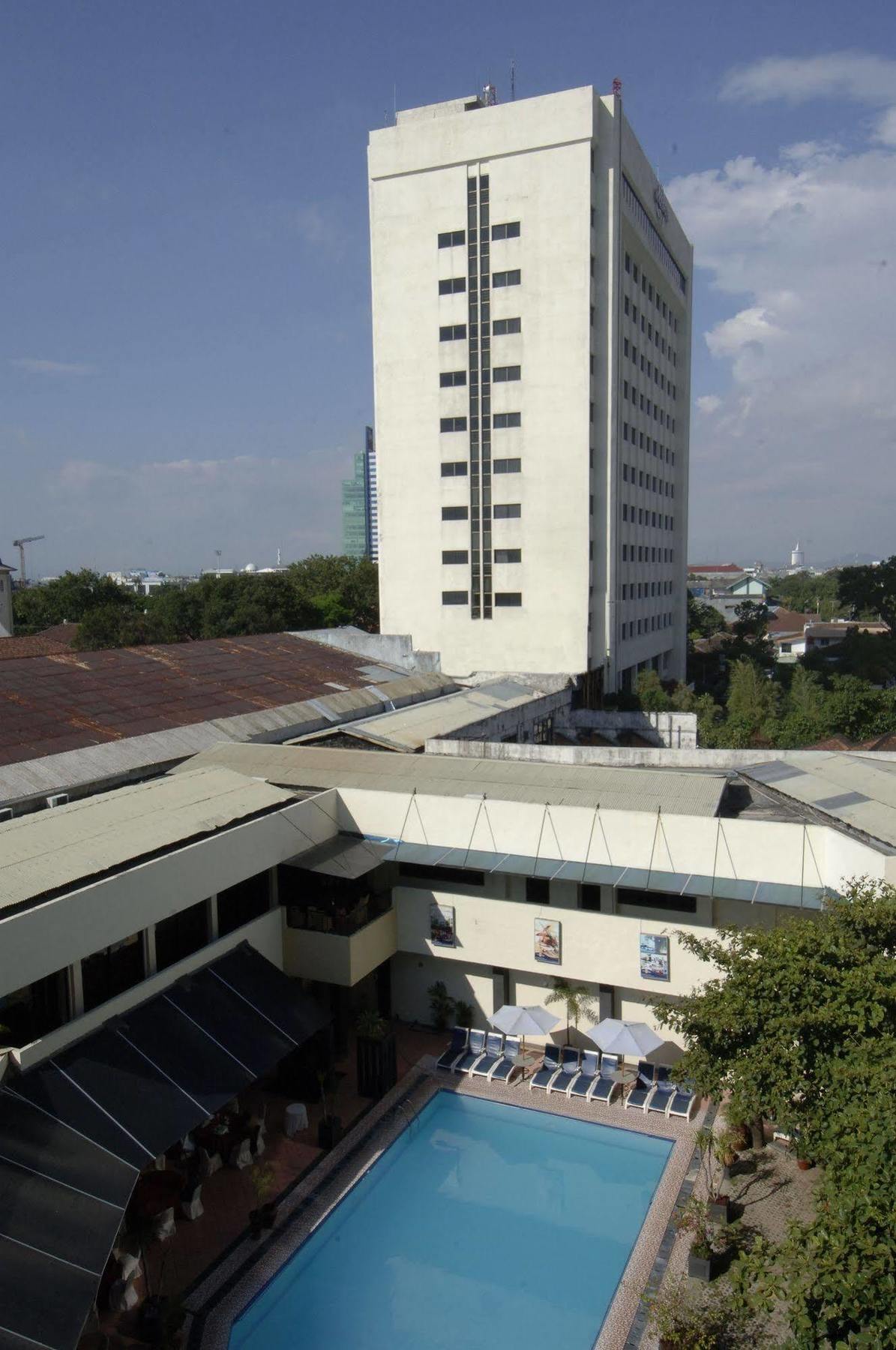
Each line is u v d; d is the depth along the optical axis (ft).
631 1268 61.46
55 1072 60.49
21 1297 46.16
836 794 89.61
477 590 198.39
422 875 95.30
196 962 75.82
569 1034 90.63
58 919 61.98
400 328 198.90
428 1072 86.94
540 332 187.42
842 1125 46.26
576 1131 78.02
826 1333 38.01
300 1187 70.23
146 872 69.51
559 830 85.76
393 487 203.51
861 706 176.76
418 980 96.37
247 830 80.43
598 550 198.49
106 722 114.01
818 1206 44.96
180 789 90.63
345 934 84.74
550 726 171.01
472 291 191.93
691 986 81.71
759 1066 54.60
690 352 289.53
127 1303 57.72
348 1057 88.94
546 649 193.77
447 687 172.04
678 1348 51.78
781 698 212.64
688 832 81.76
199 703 128.77
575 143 180.75
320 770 101.71
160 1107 61.57
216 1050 68.74
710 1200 65.21
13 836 74.84
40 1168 53.67
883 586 356.38
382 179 196.75
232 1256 62.85
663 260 246.88
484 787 93.40
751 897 77.00
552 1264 62.64
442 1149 75.77
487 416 193.57
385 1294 60.13
